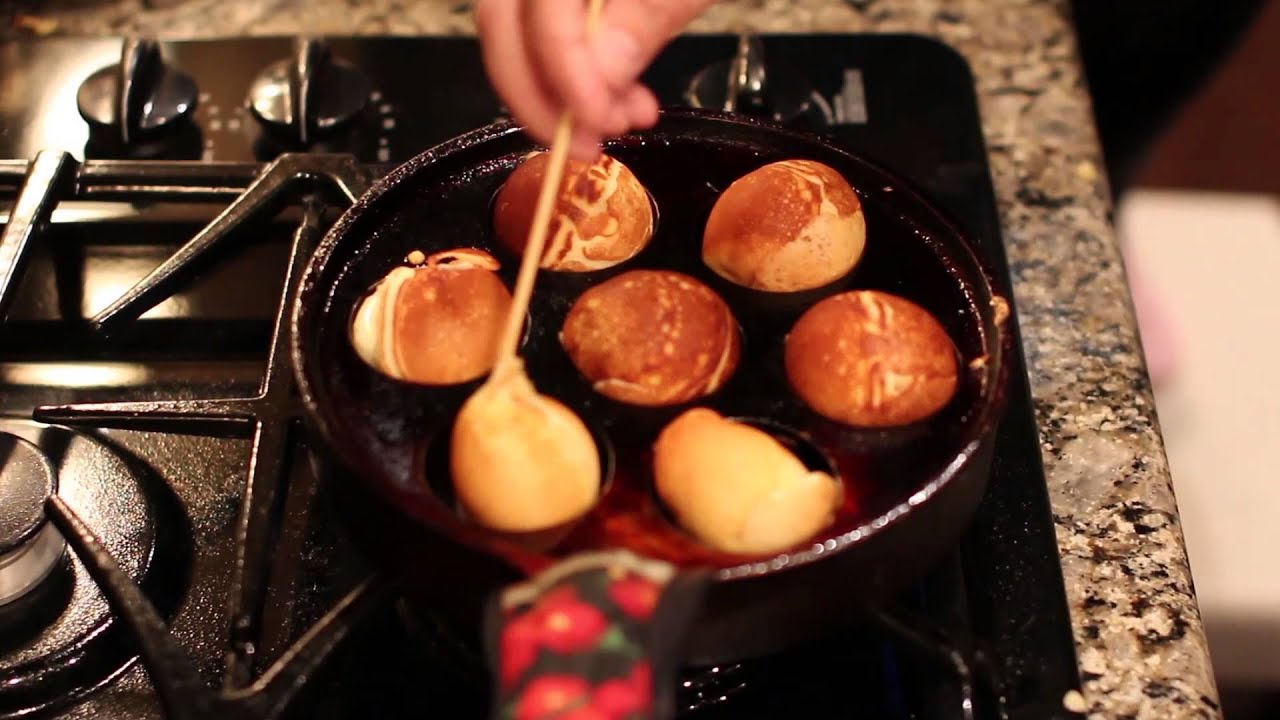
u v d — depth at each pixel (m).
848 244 0.71
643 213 0.73
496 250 0.72
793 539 0.64
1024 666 0.69
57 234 0.81
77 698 0.68
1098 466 0.75
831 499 0.65
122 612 0.65
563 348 0.70
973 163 0.85
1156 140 1.21
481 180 0.74
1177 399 1.08
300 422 0.70
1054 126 0.88
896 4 0.93
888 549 0.63
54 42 0.89
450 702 0.69
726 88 0.84
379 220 0.72
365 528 0.65
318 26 0.92
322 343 0.68
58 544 0.70
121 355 0.78
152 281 0.74
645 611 0.55
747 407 0.69
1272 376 1.09
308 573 0.71
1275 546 1.02
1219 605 1.01
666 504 0.66
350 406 0.67
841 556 0.62
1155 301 1.13
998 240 0.82
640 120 0.65
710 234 0.72
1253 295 1.15
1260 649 1.02
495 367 0.65
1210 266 1.17
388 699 0.69
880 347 0.67
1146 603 0.71
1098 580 0.72
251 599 0.66
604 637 0.54
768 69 0.85
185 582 0.71
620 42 0.62
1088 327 0.80
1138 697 0.69
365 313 0.69
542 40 0.61
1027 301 0.81
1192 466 1.05
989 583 0.71
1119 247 0.83
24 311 0.79
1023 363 0.78
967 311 0.69
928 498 0.63
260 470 0.69
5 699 0.68
